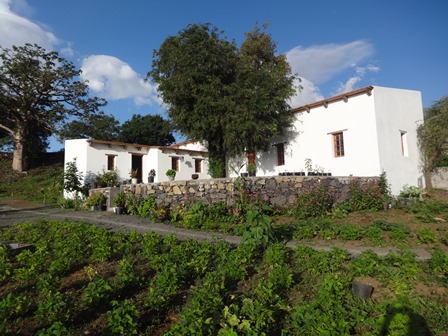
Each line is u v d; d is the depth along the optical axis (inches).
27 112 995.9
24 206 608.7
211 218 386.6
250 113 550.6
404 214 401.1
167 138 1419.8
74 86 1043.3
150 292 167.6
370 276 194.4
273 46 969.5
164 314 160.6
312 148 588.1
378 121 503.8
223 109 558.9
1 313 140.9
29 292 181.9
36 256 215.9
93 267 209.9
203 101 555.5
